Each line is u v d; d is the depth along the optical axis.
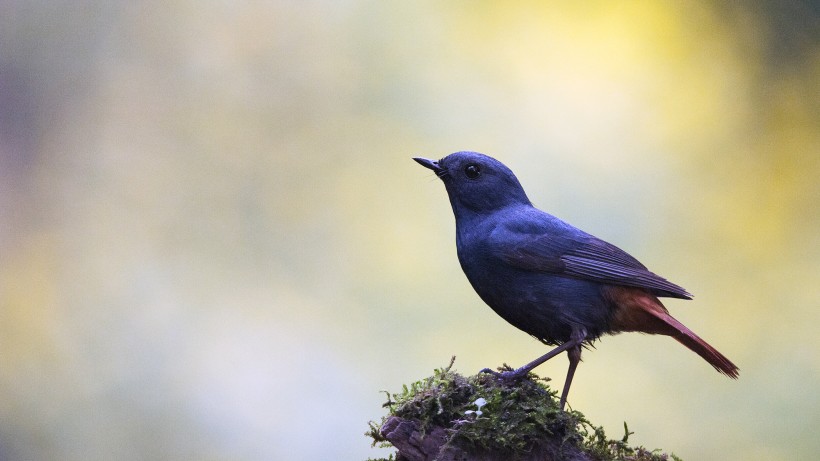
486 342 13.78
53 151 17.11
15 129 17.11
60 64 17.23
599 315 8.58
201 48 16.73
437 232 14.73
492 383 7.68
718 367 8.41
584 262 8.57
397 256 14.76
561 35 15.34
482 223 8.95
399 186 15.14
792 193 14.62
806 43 15.10
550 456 7.20
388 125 15.39
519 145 14.80
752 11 15.26
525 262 8.56
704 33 15.23
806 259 14.06
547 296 8.55
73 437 14.88
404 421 7.18
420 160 9.26
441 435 7.15
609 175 14.52
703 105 14.99
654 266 13.95
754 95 15.05
